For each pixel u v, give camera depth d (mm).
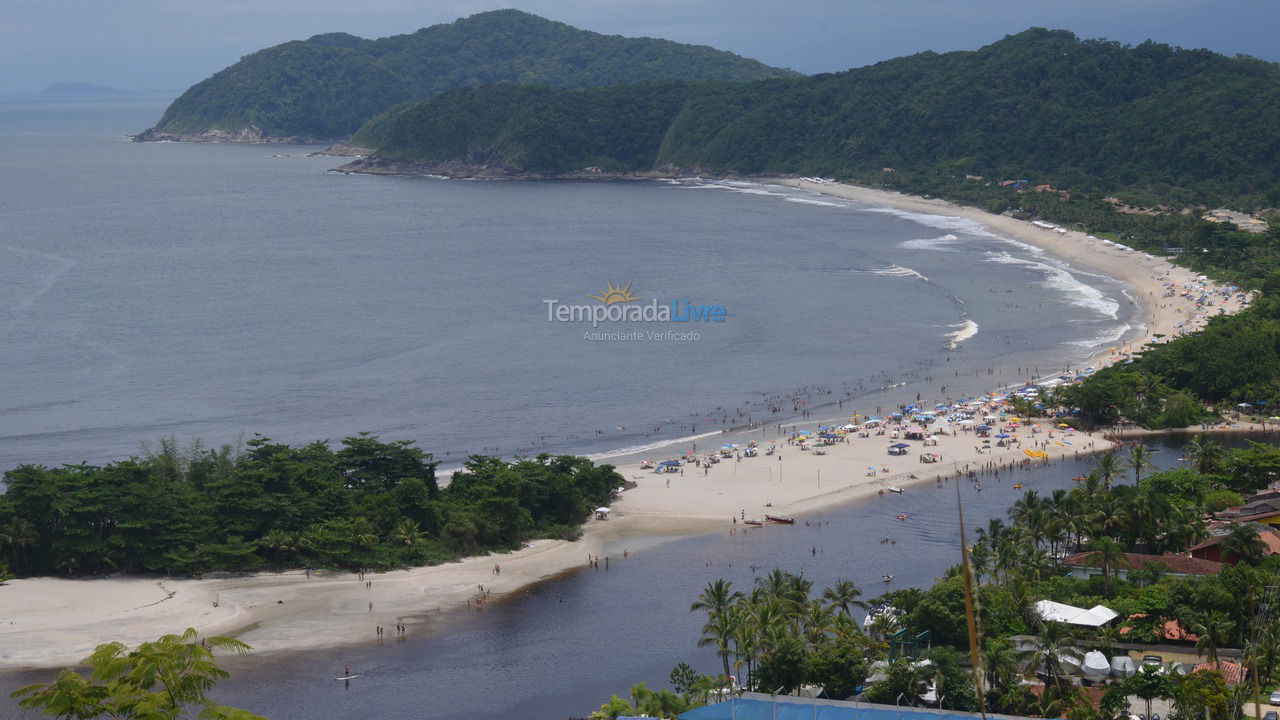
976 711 103750
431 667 129875
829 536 169625
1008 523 171000
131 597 147500
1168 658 115188
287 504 163875
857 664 110625
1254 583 119125
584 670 129000
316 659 131500
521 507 174875
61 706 76375
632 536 172875
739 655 116125
